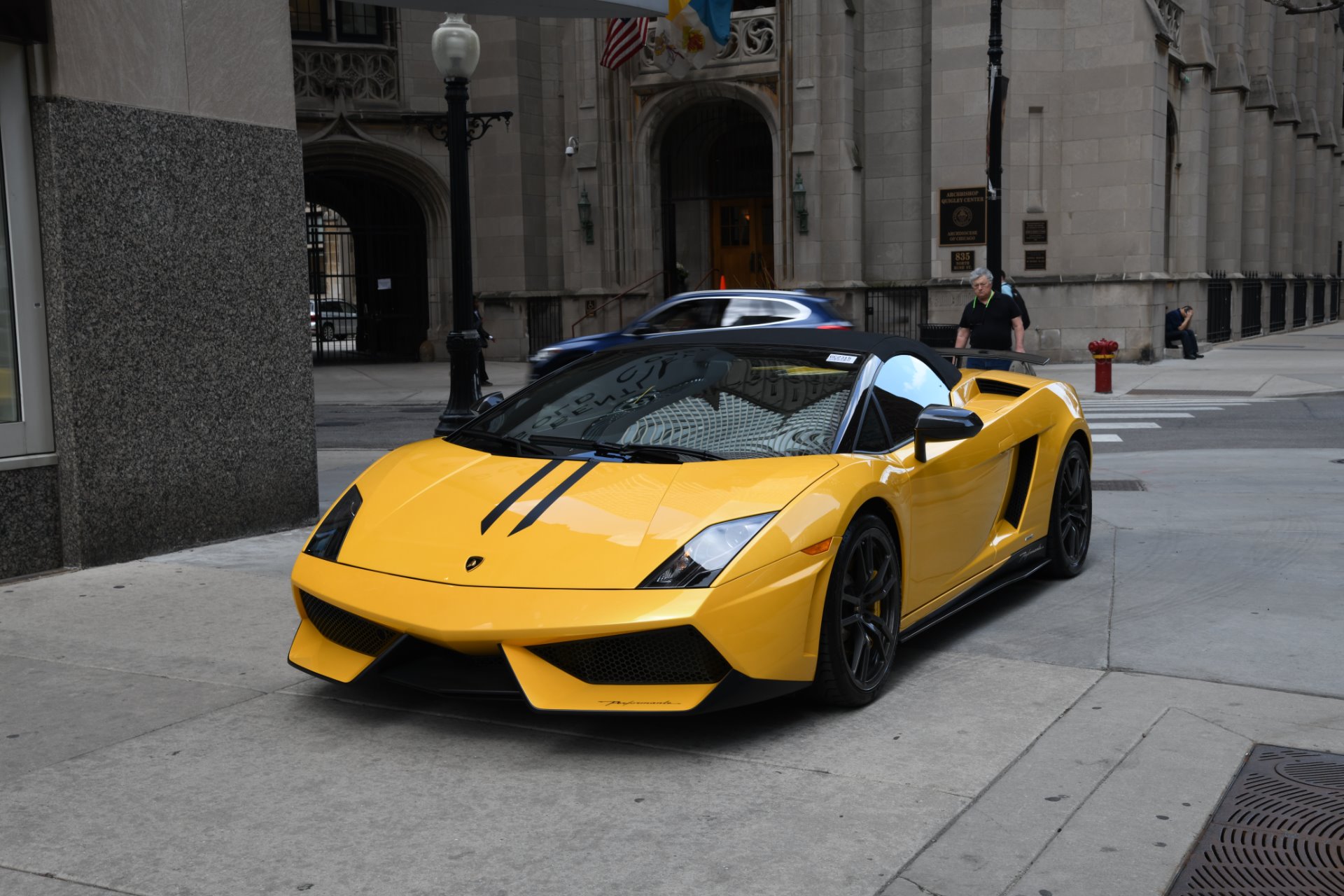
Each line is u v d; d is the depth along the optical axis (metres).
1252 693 4.31
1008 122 23.27
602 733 3.98
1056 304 23.56
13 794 3.51
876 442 4.56
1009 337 11.83
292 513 7.57
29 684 4.53
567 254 27.30
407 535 4.13
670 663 3.72
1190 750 3.77
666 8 12.14
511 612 3.67
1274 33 36.28
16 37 5.87
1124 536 7.17
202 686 4.50
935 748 3.82
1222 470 9.83
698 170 27.95
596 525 3.93
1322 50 41.75
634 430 4.61
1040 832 3.20
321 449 12.60
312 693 4.41
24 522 6.19
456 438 4.96
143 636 5.15
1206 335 28.89
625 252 26.94
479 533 4.02
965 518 5.06
